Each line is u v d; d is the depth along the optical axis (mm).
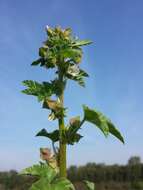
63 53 245
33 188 216
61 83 248
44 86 245
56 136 246
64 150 242
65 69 250
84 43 251
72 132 239
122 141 228
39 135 247
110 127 227
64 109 244
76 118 239
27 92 245
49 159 240
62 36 251
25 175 232
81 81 252
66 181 222
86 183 242
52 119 244
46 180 219
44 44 251
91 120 230
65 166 240
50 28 253
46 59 249
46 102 244
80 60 251
